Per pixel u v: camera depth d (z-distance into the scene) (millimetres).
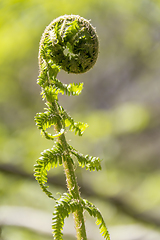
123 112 8438
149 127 8758
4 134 7383
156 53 9695
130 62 10250
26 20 6375
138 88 10055
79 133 1440
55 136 1316
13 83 9375
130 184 7680
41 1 5984
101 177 6945
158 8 7398
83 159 1418
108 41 10008
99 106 10477
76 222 1361
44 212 5926
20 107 9672
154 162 8484
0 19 6141
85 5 6957
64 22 1552
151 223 5578
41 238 5508
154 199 6855
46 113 1360
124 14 8203
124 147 8570
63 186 5648
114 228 5988
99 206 6688
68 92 1443
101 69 10570
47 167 1301
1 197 6270
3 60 8469
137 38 9484
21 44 7781
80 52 1580
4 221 5207
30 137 7117
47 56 1476
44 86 1404
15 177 6090
